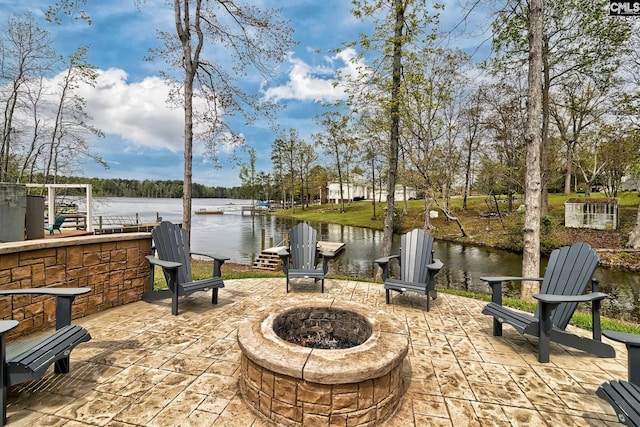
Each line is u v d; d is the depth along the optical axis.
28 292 2.21
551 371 2.53
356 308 2.70
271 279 5.80
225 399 2.04
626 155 15.69
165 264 3.43
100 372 2.33
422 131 12.73
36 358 1.78
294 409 1.77
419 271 4.46
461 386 2.29
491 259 12.45
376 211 30.73
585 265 2.84
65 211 12.95
